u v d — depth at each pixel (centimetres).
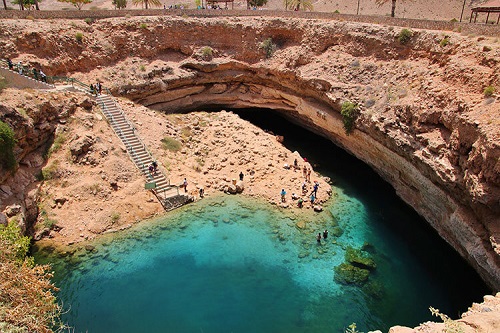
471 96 2311
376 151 3173
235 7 8675
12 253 1541
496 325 1279
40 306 1266
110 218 2620
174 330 1875
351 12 7562
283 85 4172
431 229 2783
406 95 2898
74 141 2850
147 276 2222
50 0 9150
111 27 4147
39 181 2627
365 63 3503
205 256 2397
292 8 6519
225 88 4481
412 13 6981
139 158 3047
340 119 3491
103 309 1986
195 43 4441
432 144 2445
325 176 3506
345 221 2842
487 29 2678
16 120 2478
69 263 2289
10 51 3350
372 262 2414
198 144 3531
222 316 1970
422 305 2120
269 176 3253
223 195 3052
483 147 1958
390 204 3108
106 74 3872
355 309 2066
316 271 2323
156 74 4091
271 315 1989
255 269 2314
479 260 2116
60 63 3619
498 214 1995
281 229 2691
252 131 3756
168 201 2833
